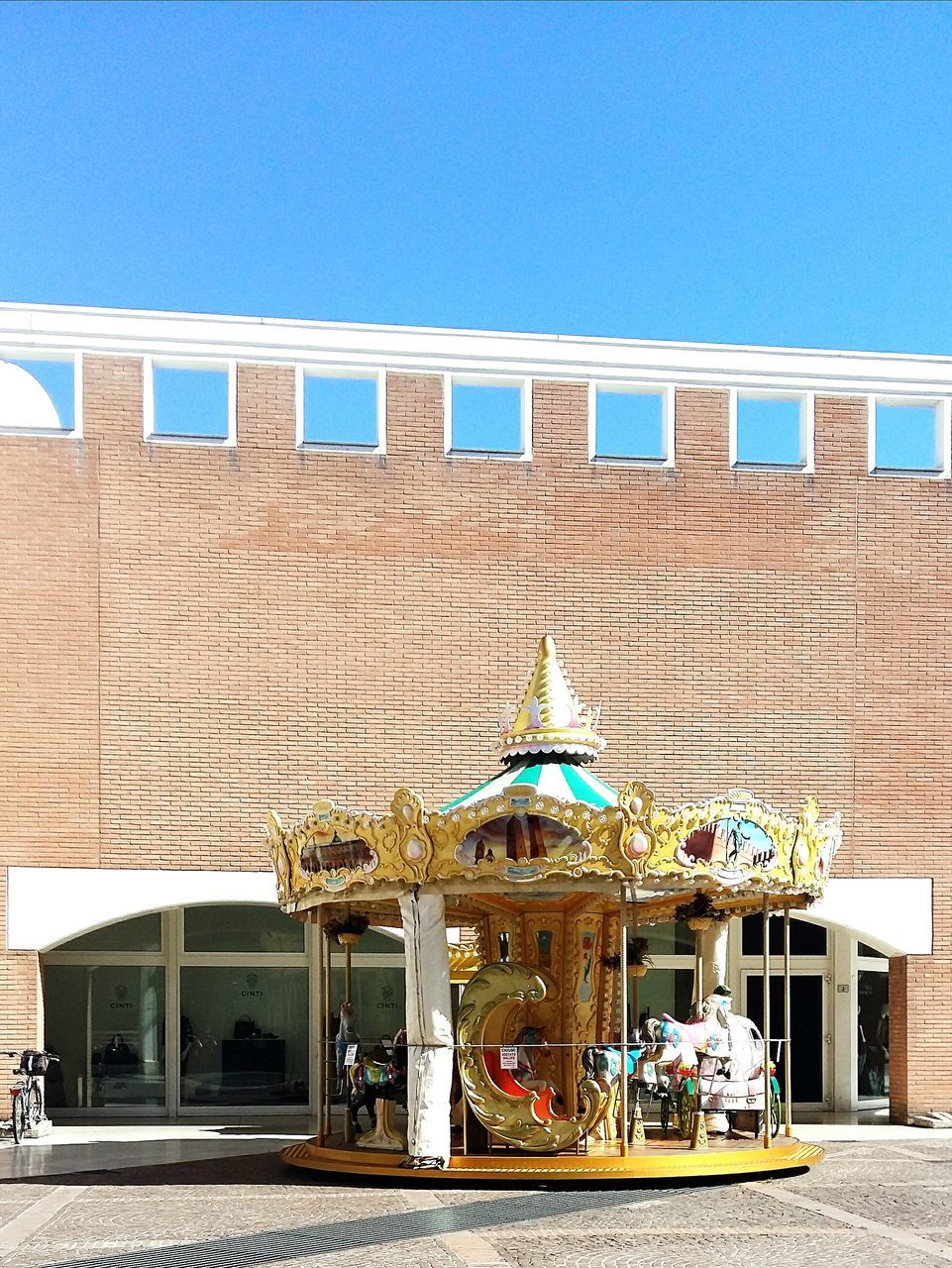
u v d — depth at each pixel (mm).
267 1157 19953
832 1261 12914
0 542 23688
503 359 25078
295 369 24672
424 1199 16172
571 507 25000
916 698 25344
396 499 24641
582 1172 16953
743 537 25297
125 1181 17797
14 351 24047
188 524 24141
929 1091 24281
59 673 23594
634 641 24859
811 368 25703
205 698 23859
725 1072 19156
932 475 25859
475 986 17672
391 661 24344
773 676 25094
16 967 22938
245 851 23672
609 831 16828
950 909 24906
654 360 25406
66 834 23297
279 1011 25906
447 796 24219
